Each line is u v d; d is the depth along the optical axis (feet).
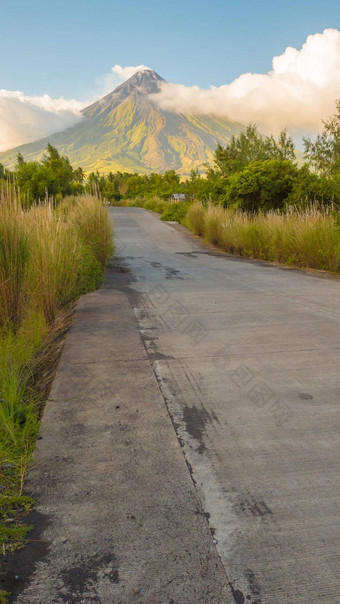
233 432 8.70
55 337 16.10
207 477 7.26
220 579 5.33
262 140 84.89
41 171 106.22
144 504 6.60
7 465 7.58
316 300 21.52
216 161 88.28
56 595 5.10
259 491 6.93
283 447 8.17
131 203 186.50
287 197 58.44
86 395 10.27
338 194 51.93
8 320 14.42
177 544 5.85
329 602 5.06
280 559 5.64
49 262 18.84
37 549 5.77
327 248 33.12
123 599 5.05
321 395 10.37
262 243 42.11
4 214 15.74
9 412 9.24
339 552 5.76
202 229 67.05
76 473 7.32
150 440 8.35
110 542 5.88
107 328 15.94
